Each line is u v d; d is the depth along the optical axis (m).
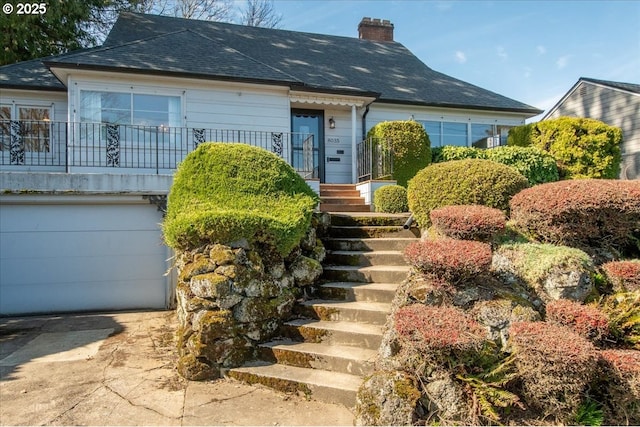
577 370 2.92
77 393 3.78
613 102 14.99
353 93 10.54
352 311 4.61
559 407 3.04
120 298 7.39
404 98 11.94
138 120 8.98
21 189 6.88
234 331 4.30
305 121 11.48
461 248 3.81
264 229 4.77
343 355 4.00
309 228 5.77
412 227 6.42
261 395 3.78
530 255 4.13
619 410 3.15
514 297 3.77
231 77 9.20
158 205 7.55
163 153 9.09
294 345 4.37
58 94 9.62
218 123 9.59
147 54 9.31
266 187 5.37
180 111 9.30
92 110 8.64
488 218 4.27
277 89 9.99
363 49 15.55
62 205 7.22
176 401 3.63
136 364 4.55
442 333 3.02
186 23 14.05
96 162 8.62
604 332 3.41
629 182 4.63
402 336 3.16
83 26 14.36
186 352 4.29
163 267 7.58
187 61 9.46
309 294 5.24
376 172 9.79
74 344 5.29
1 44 11.87
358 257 5.75
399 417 2.99
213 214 4.57
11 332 5.89
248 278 4.51
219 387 3.96
